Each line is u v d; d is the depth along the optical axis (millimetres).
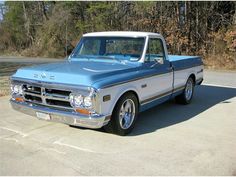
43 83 4875
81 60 6270
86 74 4723
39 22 35594
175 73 6914
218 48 19875
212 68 18578
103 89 4582
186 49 21484
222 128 5781
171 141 5012
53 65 5637
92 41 6387
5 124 5750
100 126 4668
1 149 4566
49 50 30453
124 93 5141
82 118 4586
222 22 20938
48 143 4828
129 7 24781
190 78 7934
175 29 21750
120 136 5211
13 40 36938
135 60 5793
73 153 4457
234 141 5066
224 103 8039
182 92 7594
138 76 5445
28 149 4582
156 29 22547
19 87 5273
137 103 5559
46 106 4949
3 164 4082
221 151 4613
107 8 26141
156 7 22500
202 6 21172
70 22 30531
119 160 4246
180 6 21828
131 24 24266
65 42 30328
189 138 5176
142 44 5840
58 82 4742
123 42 6008
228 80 12805
